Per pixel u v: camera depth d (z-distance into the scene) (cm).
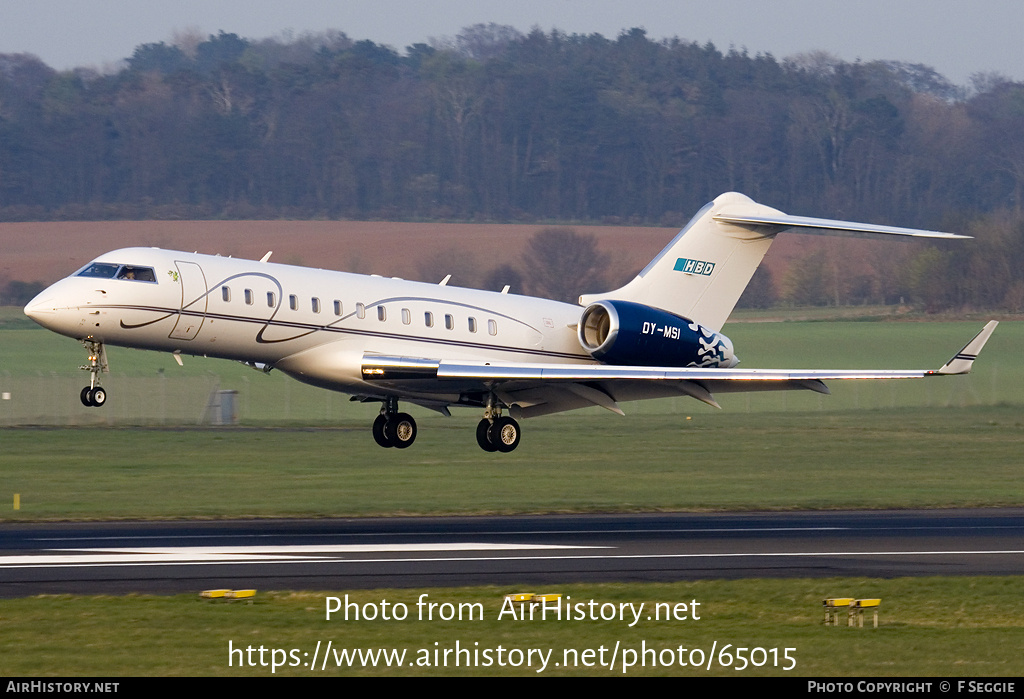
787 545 7725
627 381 11131
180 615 5519
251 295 9756
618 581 6412
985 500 10294
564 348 11462
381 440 11331
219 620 5450
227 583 6222
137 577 6372
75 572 6506
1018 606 5988
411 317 10550
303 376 10300
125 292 9288
